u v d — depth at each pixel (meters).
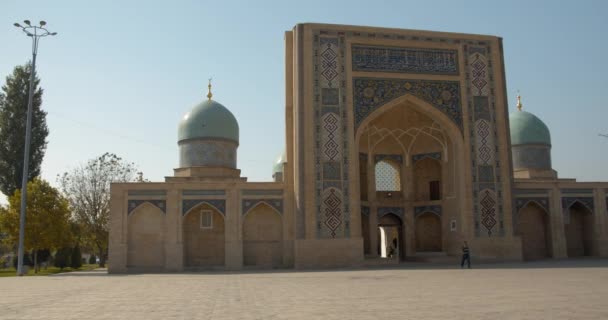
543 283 8.64
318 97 16.48
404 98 17.16
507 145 17.67
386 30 17.34
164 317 5.16
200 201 16.77
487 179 17.33
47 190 19.23
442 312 5.27
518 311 5.27
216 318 5.02
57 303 6.54
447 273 11.94
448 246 18.38
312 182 16.05
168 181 17.17
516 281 9.16
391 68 17.23
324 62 16.73
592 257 19.08
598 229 19.16
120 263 16.25
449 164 18.70
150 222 16.75
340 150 16.36
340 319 4.86
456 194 17.62
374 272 13.01
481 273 11.68
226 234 16.66
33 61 16.45
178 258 16.36
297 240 15.78
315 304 6.07
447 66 17.69
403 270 13.65
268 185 17.00
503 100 17.91
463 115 17.48
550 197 18.97
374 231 19.28
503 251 17.02
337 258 15.84
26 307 6.12
